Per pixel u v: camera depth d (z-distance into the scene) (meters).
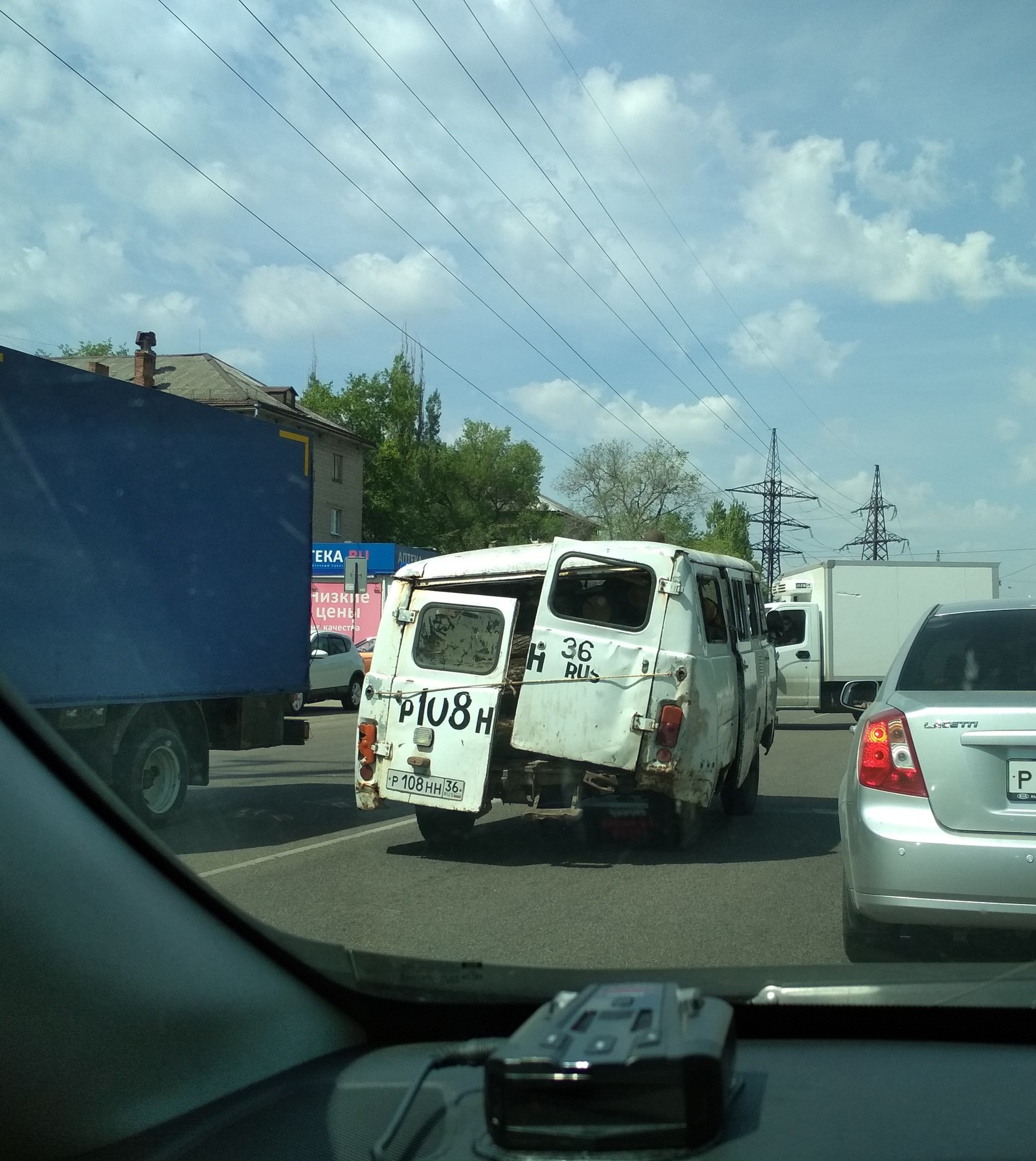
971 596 22.59
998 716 4.48
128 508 9.02
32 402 8.06
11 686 3.45
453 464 74.06
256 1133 2.56
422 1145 2.30
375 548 43.91
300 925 5.84
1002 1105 2.47
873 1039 3.02
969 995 3.02
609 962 5.10
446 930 5.71
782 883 6.94
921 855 4.47
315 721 21.98
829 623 22.50
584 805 7.95
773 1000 3.06
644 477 66.69
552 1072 2.01
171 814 9.38
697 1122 2.00
